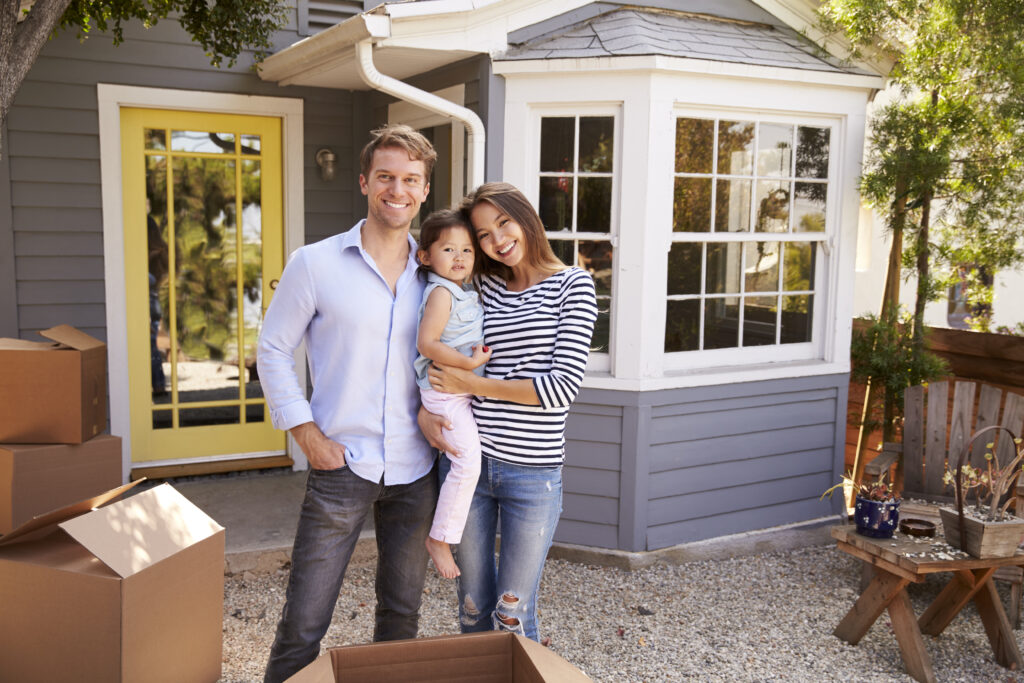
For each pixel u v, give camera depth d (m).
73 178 4.68
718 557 4.34
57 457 3.49
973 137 4.53
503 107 4.09
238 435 5.36
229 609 3.54
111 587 2.35
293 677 1.71
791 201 4.50
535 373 2.25
